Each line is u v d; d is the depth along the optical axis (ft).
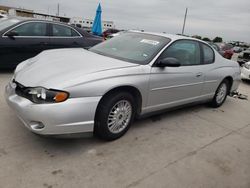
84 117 9.43
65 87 8.98
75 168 8.95
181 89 13.51
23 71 10.52
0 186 7.68
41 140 10.44
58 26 21.91
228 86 18.10
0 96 14.79
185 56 13.83
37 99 8.95
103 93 9.76
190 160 10.41
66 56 11.97
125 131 11.59
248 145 12.54
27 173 8.38
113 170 9.09
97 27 41.93
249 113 17.70
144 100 11.72
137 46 12.92
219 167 10.21
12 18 21.81
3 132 10.69
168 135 12.39
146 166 9.58
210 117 15.76
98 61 11.16
